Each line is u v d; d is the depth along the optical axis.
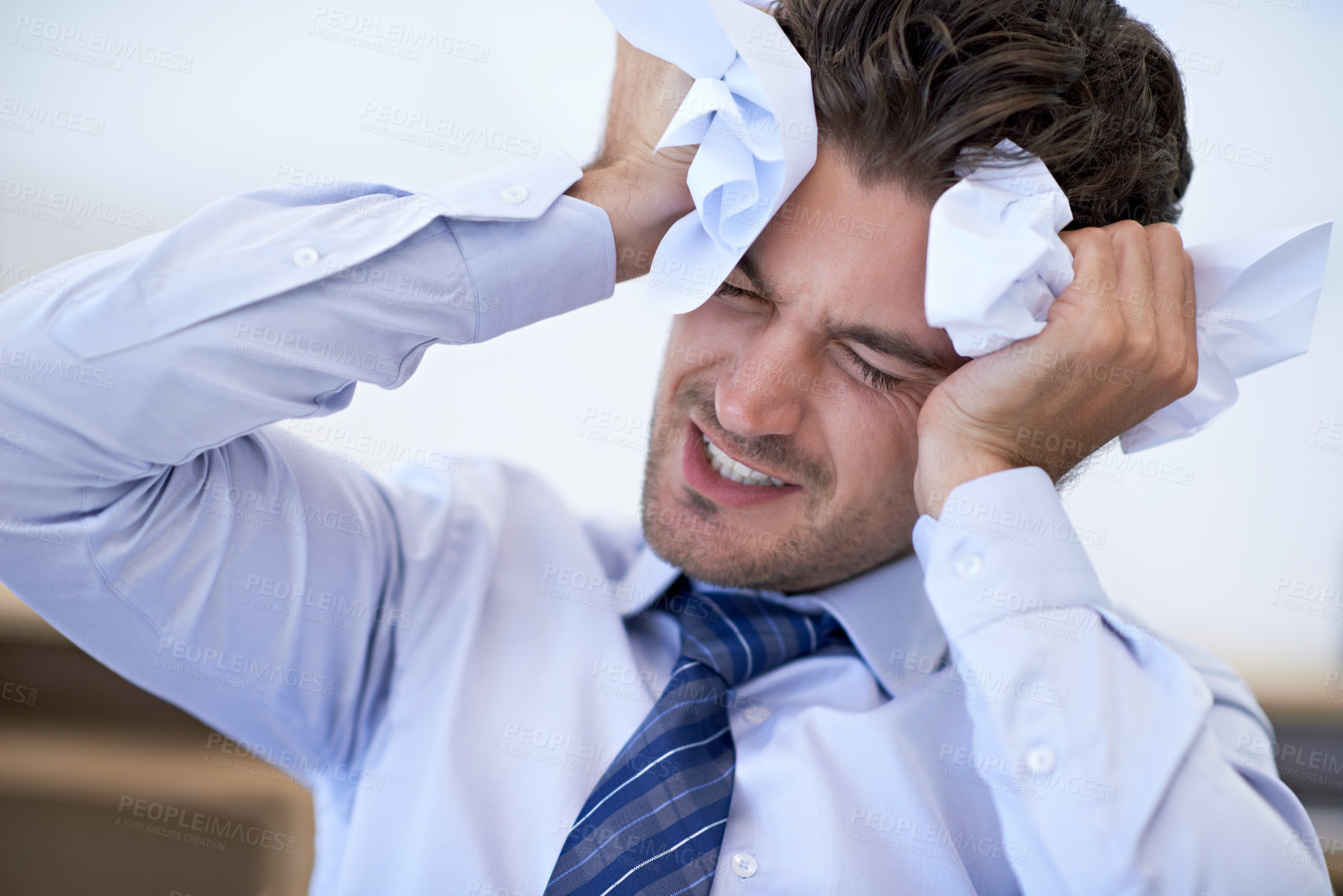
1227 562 1.34
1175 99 0.77
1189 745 0.61
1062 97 0.66
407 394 1.31
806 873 0.72
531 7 1.25
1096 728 0.62
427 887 0.74
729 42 0.61
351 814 0.82
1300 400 1.29
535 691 0.84
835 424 0.75
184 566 0.68
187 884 1.33
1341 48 1.13
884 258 0.67
